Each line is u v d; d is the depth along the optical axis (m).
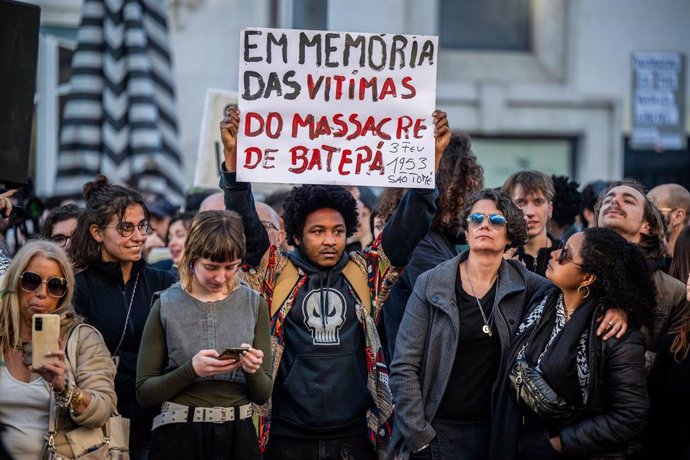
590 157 17.20
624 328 5.89
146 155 10.74
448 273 6.18
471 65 17.14
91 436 5.57
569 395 5.86
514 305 6.16
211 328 5.70
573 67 17.16
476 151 17.16
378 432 6.07
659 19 17.19
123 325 6.36
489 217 6.12
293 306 6.12
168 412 5.65
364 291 6.20
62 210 7.18
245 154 6.07
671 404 6.11
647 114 17.22
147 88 10.88
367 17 16.36
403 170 6.15
